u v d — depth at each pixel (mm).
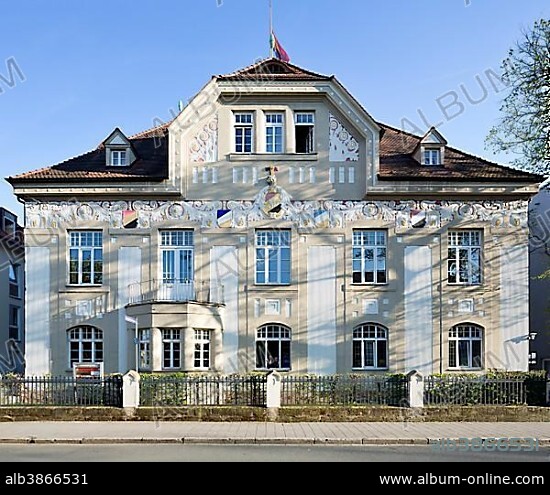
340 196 28500
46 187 28359
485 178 28203
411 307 28156
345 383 21672
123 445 17188
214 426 19734
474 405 21125
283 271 28500
